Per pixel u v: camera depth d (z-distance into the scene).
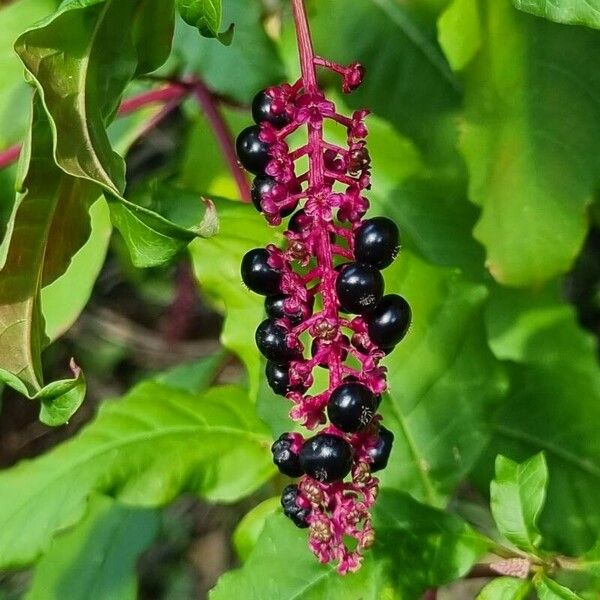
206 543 1.04
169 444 0.51
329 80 0.57
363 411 0.41
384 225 0.41
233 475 0.51
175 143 0.92
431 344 0.51
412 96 0.57
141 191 0.51
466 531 0.47
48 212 0.42
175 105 0.58
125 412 0.52
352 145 0.41
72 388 0.40
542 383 0.57
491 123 0.53
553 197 0.53
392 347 0.42
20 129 0.56
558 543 0.55
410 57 0.57
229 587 0.46
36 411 1.11
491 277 0.58
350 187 0.42
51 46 0.41
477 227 0.54
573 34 0.52
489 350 0.51
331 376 0.41
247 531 0.53
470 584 0.86
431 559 0.46
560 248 0.53
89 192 0.42
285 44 0.58
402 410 0.50
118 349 1.07
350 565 0.42
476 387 0.51
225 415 0.52
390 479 0.50
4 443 1.10
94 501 0.59
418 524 0.47
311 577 0.46
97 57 0.42
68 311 0.54
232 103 0.58
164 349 1.02
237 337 0.51
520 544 0.45
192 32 0.57
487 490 0.55
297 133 0.54
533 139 0.53
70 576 0.58
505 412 0.57
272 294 0.42
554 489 0.55
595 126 0.53
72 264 0.54
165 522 1.04
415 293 0.51
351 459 0.41
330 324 0.41
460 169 0.57
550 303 0.59
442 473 0.50
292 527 0.47
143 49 0.43
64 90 0.41
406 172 0.57
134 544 0.58
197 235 0.39
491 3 0.52
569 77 0.53
